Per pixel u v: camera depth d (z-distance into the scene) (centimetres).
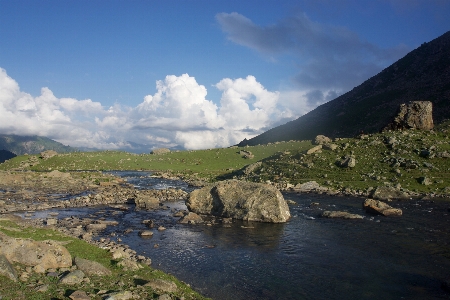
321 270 2473
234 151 14512
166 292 1738
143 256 2666
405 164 7175
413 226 3872
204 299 1784
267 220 4169
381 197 5750
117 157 14638
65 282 1605
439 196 5791
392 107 19888
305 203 5541
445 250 2962
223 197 4541
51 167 12800
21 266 1708
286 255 2827
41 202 5581
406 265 2586
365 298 2008
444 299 1992
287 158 9081
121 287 1686
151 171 12225
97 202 5662
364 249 3002
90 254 2209
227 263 2614
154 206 5238
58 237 2478
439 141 8100
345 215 4375
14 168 12531
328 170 7688
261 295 2034
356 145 8656
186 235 3497
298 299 1986
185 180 9706
